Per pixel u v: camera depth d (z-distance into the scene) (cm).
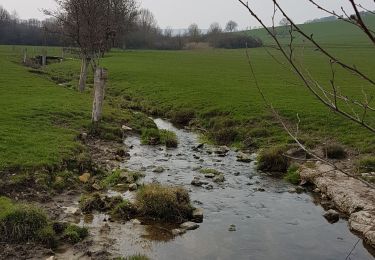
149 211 1379
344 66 336
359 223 1354
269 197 1628
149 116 3600
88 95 3716
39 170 1586
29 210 1191
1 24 14562
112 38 3597
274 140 2506
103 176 1744
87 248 1139
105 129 2481
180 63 7844
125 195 1541
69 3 3725
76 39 3628
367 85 4591
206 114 3284
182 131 3009
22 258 1064
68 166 1744
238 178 1861
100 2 3416
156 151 2303
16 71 5069
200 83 4859
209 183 1756
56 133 2175
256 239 1256
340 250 1212
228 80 5203
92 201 1402
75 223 1288
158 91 4409
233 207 1503
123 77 5491
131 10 7919
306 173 1822
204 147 2480
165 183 1719
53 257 1062
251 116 3009
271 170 1997
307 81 395
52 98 3177
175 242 1213
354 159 2092
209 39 14838
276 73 6156
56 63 7525
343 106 3145
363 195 1552
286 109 3080
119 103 3878
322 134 2562
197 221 1368
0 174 1506
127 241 1202
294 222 1396
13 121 2273
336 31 17575
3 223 1150
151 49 14075
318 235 1305
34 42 14288
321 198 1639
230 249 1186
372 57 8294
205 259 1123
